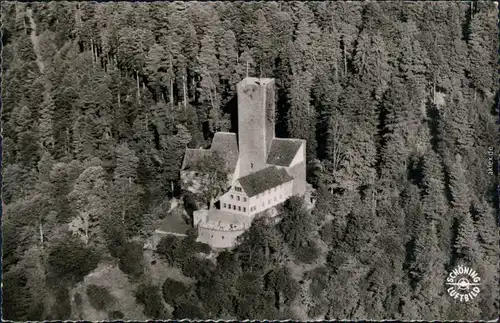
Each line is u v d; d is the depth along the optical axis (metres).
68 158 198.50
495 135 193.00
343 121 187.62
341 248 168.12
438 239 171.50
